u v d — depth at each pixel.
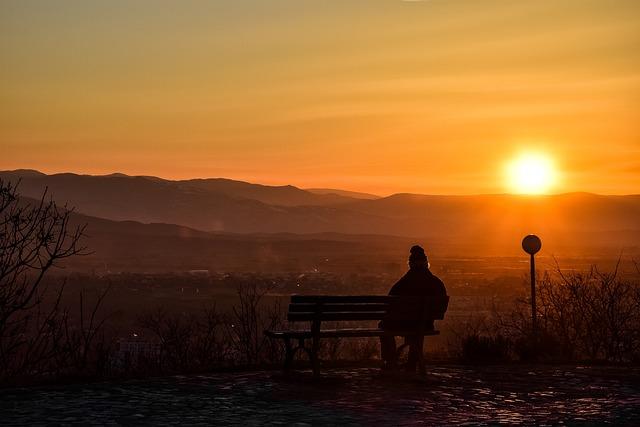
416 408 12.55
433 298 15.32
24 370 15.23
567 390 14.36
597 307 19.92
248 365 16.72
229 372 16.02
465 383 15.02
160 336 17.80
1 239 16.22
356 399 13.20
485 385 14.81
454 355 18.97
